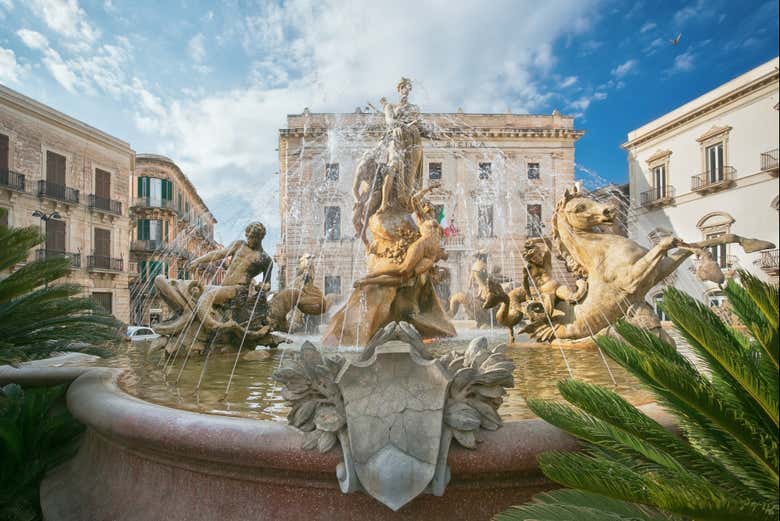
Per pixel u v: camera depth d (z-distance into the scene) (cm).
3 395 399
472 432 216
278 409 293
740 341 194
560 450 216
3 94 2478
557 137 3391
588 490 164
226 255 628
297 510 224
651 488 146
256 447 222
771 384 153
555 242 610
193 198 4666
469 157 3225
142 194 3691
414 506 219
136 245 3538
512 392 349
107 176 3058
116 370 434
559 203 597
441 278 710
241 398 332
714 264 475
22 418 358
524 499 226
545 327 614
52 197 2683
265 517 226
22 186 2539
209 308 570
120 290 3084
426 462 209
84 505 285
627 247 541
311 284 704
